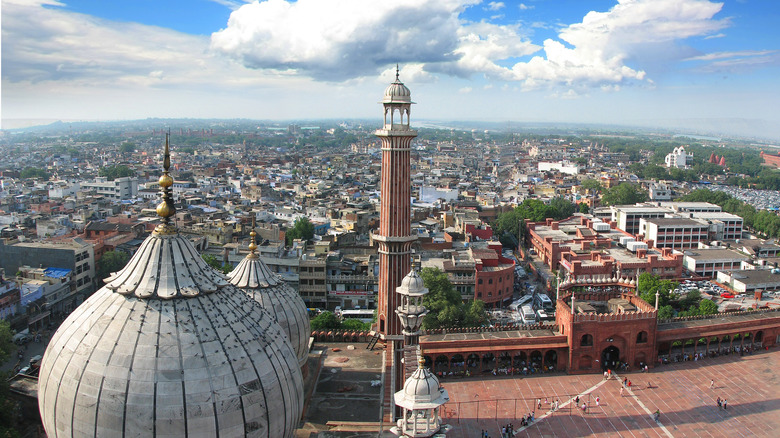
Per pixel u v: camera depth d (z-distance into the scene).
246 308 41.34
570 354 87.94
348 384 63.53
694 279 153.75
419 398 38.47
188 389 35.19
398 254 69.75
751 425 74.75
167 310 37.31
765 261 162.38
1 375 64.25
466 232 169.50
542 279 155.38
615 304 96.75
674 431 73.44
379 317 72.12
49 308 117.12
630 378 87.50
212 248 147.50
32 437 62.97
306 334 60.16
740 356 95.81
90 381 35.44
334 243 152.50
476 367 90.81
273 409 37.94
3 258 129.12
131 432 34.75
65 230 169.00
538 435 72.50
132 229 156.25
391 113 67.81
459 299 105.38
